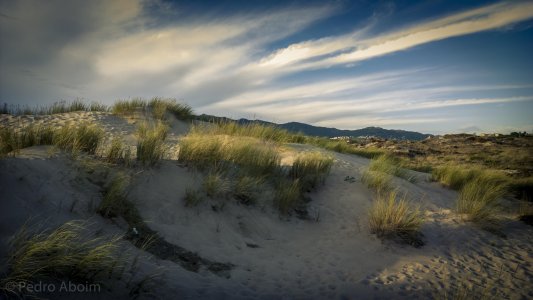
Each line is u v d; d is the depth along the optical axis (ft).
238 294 14.21
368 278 17.78
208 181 22.29
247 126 43.57
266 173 28.32
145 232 16.75
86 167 18.69
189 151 25.04
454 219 27.61
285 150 38.27
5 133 19.89
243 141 32.09
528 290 17.81
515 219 29.32
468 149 90.89
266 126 44.55
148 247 15.70
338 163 37.47
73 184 16.98
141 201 19.02
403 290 16.62
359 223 25.05
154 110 46.83
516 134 115.44
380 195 29.96
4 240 11.13
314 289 15.97
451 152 86.79
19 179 14.76
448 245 23.22
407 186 33.86
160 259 15.24
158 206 19.31
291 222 24.13
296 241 21.86
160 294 12.23
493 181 37.88
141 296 11.62
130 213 17.48
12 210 12.87
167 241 16.89
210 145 26.02
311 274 17.65
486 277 19.11
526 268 20.65
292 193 25.57
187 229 18.67
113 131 37.81
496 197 32.04
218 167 25.21
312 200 27.94
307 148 42.68
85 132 21.95
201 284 14.25
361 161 43.24
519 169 59.36
